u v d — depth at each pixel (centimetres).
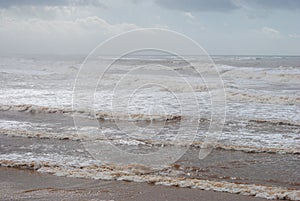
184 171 651
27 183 574
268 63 4669
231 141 867
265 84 2211
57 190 543
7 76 2672
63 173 622
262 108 1336
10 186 561
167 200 507
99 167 662
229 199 512
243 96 1562
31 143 838
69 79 2436
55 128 1001
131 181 585
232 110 1278
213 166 681
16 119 1131
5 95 1645
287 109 1320
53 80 2375
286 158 735
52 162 691
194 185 565
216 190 546
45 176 609
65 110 1254
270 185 583
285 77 2592
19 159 711
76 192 536
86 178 598
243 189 548
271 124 1066
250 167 675
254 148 801
